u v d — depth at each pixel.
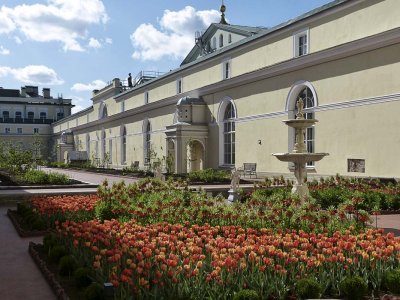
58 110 91.12
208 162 33.44
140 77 56.00
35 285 7.15
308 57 22.80
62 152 75.38
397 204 15.27
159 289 5.65
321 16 22.92
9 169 33.41
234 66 30.92
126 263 6.61
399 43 18.30
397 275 6.04
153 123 43.72
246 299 5.35
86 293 5.72
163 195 13.44
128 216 11.67
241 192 16.89
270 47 27.05
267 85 26.61
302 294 5.79
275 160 25.91
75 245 7.80
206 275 5.98
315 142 22.72
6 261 8.73
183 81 38.66
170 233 9.24
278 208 10.15
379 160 19.14
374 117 19.41
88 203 12.97
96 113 64.12
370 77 19.64
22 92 94.69
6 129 85.75
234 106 30.05
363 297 5.96
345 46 20.56
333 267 6.36
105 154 54.31
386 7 19.52
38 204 13.18
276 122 25.78
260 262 6.36
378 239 7.12
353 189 16.70
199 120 33.62
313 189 16.89
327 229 9.23
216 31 40.88
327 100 22.05
